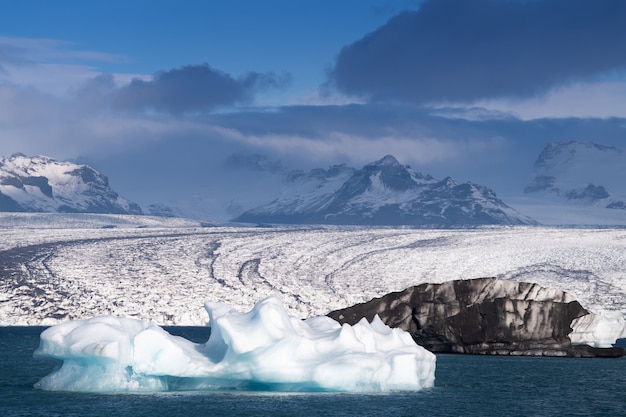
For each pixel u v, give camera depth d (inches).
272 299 1581.0
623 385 2155.5
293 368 1523.1
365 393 1772.9
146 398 1600.6
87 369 1606.8
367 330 1657.2
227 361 1530.5
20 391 1713.8
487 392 1947.6
